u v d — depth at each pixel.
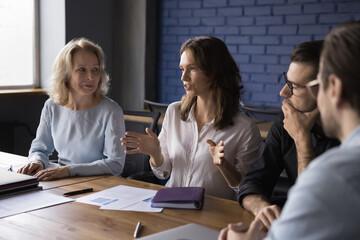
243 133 1.87
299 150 1.43
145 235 1.20
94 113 2.11
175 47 4.76
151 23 4.74
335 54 0.66
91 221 1.30
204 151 1.88
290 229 0.60
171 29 4.77
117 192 1.62
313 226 0.58
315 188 0.59
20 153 4.18
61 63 2.07
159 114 2.45
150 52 4.77
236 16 4.40
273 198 1.60
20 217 1.33
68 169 1.86
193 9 4.63
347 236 0.56
